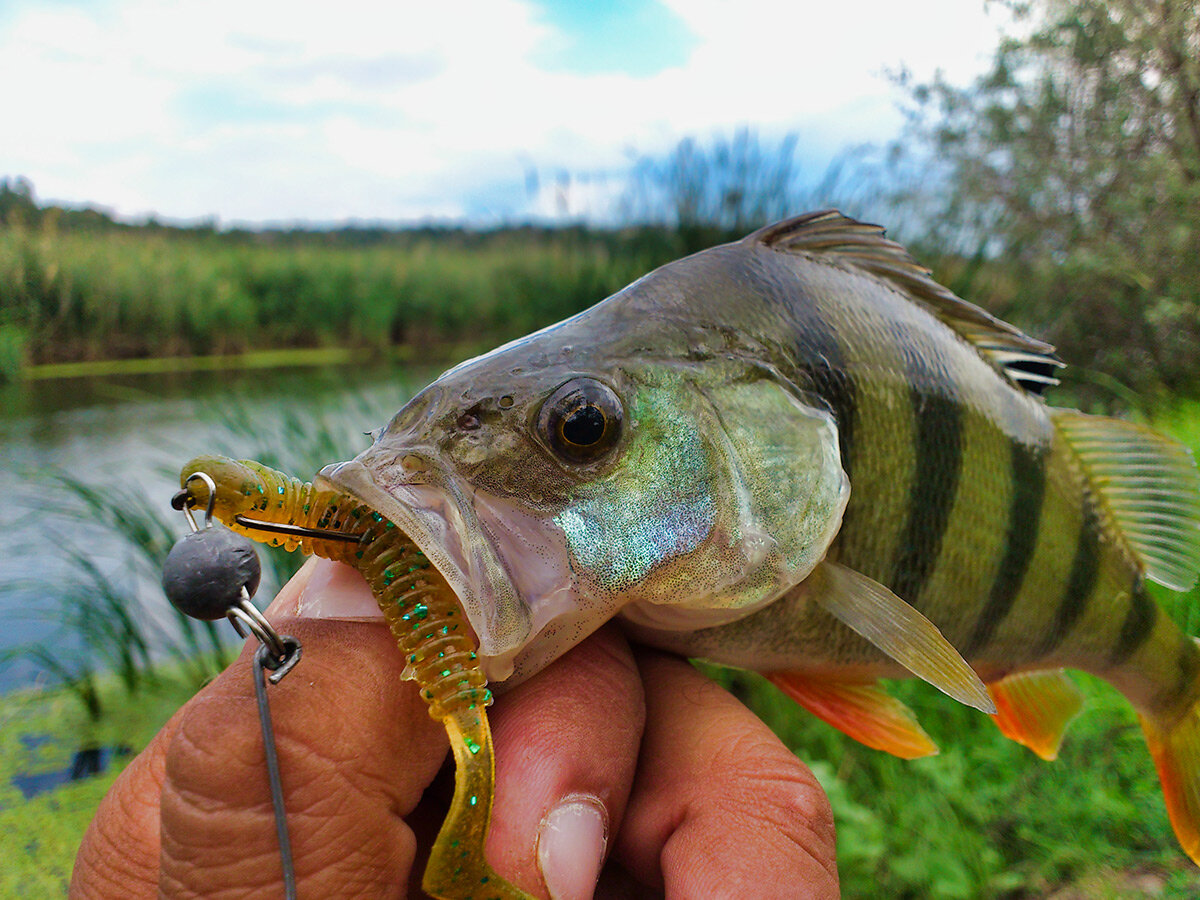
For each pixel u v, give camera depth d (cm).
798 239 13
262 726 7
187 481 8
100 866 8
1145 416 41
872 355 12
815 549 11
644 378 10
